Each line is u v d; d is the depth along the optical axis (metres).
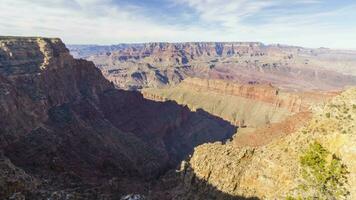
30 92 142.38
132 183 106.19
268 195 63.75
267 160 68.56
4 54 152.25
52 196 74.88
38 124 128.88
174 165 159.12
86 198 83.69
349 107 58.91
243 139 141.25
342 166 49.62
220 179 76.94
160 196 91.19
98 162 123.62
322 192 49.28
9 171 71.19
